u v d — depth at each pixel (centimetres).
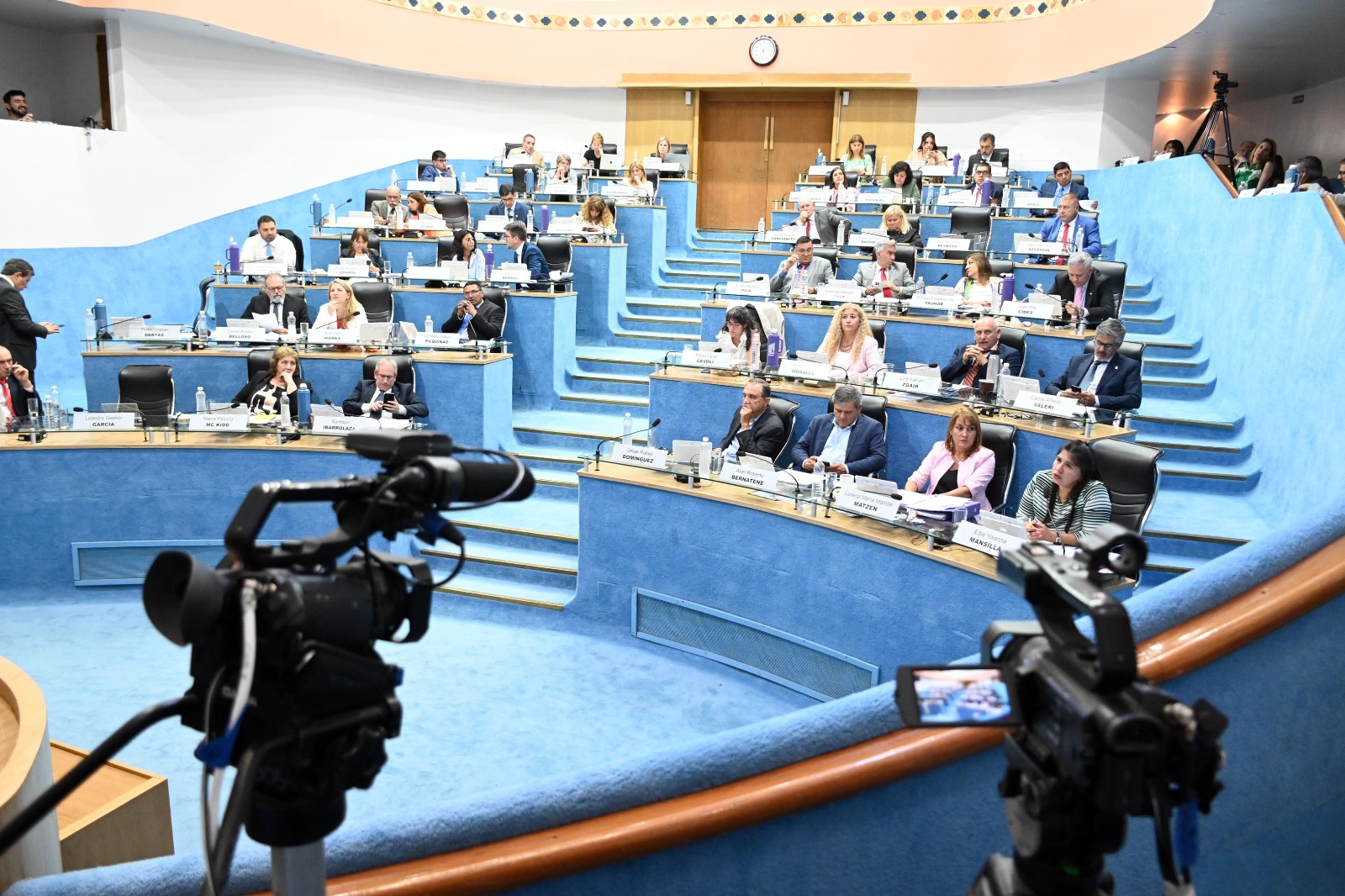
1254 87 1349
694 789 167
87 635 603
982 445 594
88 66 1210
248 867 165
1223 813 172
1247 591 171
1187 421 713
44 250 1034
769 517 559
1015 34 1323
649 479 614
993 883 118
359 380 787
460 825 166
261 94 1275
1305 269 649
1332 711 177
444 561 694
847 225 1031
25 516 660
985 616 461
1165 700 104
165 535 675
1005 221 1073
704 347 761
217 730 107
